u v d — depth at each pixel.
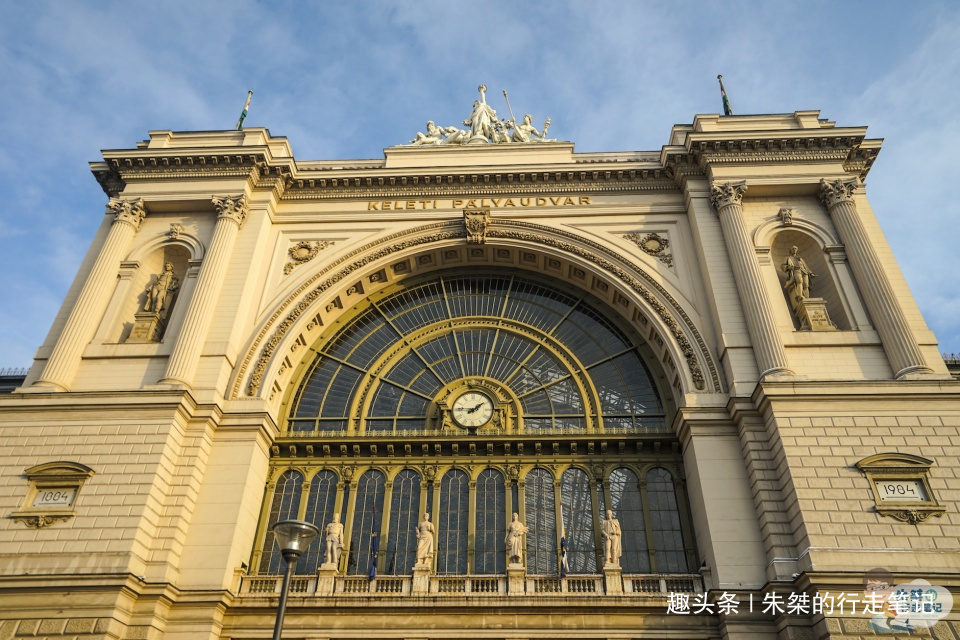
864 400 20.83
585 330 26.91
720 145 27.28
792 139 27.05
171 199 27.55
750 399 21.84
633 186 28.53
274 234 28.14
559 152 30.39
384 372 26.22
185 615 19.20
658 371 25.41
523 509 22.77
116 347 24.17
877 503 18.95
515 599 19.61
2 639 17.83
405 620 19.64
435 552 22.05
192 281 25.91
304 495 23.34
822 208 26.66
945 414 20.48
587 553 21.95
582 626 19.38
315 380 26.19
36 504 20.23
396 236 27.77
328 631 19.58
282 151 29.70
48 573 18.72
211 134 29.84
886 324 22.81
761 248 25.58
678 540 21.97
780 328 23.67
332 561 21.08
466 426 24.69
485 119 32.75
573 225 27.72
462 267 28.80
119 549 19.17
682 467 23.27
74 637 17.72
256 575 20.95
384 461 23.95
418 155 30.62
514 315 27.66
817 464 19.77
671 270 26.14
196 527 20.75
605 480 23.20
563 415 24.91
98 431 21.50
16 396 22.03
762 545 19.84
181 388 22.30
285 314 25.67
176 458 21.61
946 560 17.92
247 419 22.86
